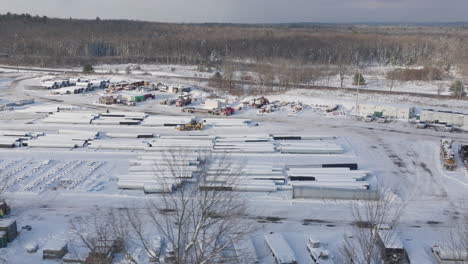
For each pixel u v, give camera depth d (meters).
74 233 29.25
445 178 40.53
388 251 26.12
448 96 77.50
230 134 56.34
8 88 91.50
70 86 91.19
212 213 23.55
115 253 26.52
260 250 27.58
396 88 89.56
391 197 35.88
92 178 40.25
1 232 28.05
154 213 32.53
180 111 70.81
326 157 46.75
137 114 65.94
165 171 40.03
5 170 42.44
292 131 57.69
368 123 62.00
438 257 26.16
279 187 37.75
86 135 54.38
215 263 23.23
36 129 59.41
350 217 32.41
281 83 91.62
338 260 26.11
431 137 54.22
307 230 30.33
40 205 34.44
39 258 26.75
